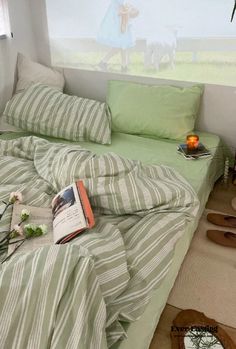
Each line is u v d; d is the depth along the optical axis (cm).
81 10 226
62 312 82
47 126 210
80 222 119
